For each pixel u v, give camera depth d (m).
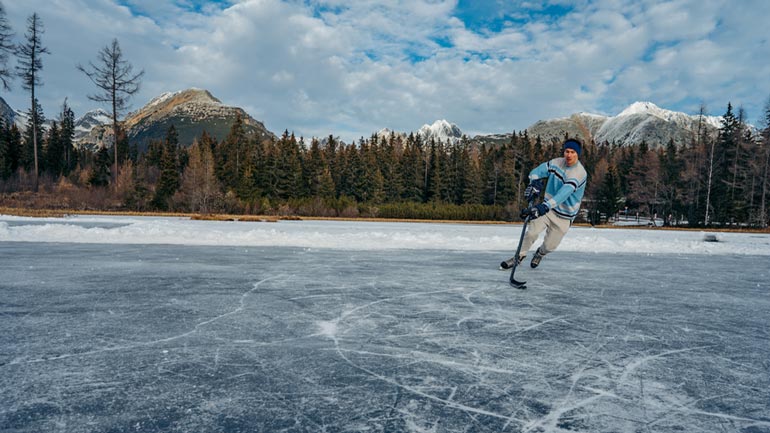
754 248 10.80
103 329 2.89
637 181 59.03
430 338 2.84
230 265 5.95
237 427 1.61
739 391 2.07
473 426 1.67
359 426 1.65
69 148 70.75
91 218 22.73
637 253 9.42
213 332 2.87
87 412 1.71
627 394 2.01
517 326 3.18
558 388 2.06
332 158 66.56
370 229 19.50
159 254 7.03
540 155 72.06
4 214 22.09
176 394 1.90
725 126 49.00
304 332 2.92
